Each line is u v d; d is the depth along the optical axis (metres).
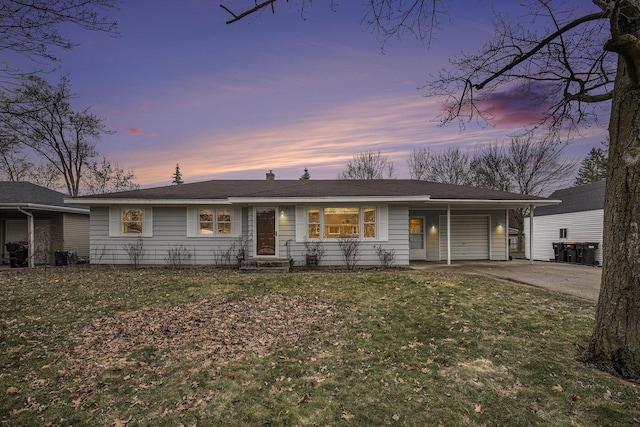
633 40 3.51
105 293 8.43
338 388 3.95
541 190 28.48
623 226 3.96
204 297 8.06
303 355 4.87
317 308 7.16
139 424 3.29
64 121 23.16
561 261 17.03
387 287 8.80
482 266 13.24
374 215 12.95
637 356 3.83
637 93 3.82
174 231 13.66
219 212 13.78
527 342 5.09
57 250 16.17
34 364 4.56
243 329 5.95
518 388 3.86
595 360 4.22
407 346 5.12
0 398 3.71
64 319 6.45
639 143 3.83
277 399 3.72
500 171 29.67
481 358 4.65
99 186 27.80
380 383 4.04
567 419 3.28
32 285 9.36
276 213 13.04
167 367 4.50
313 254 12.81
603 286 4.19
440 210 15.95
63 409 3.52
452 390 3.86
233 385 4.02
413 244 15.88
